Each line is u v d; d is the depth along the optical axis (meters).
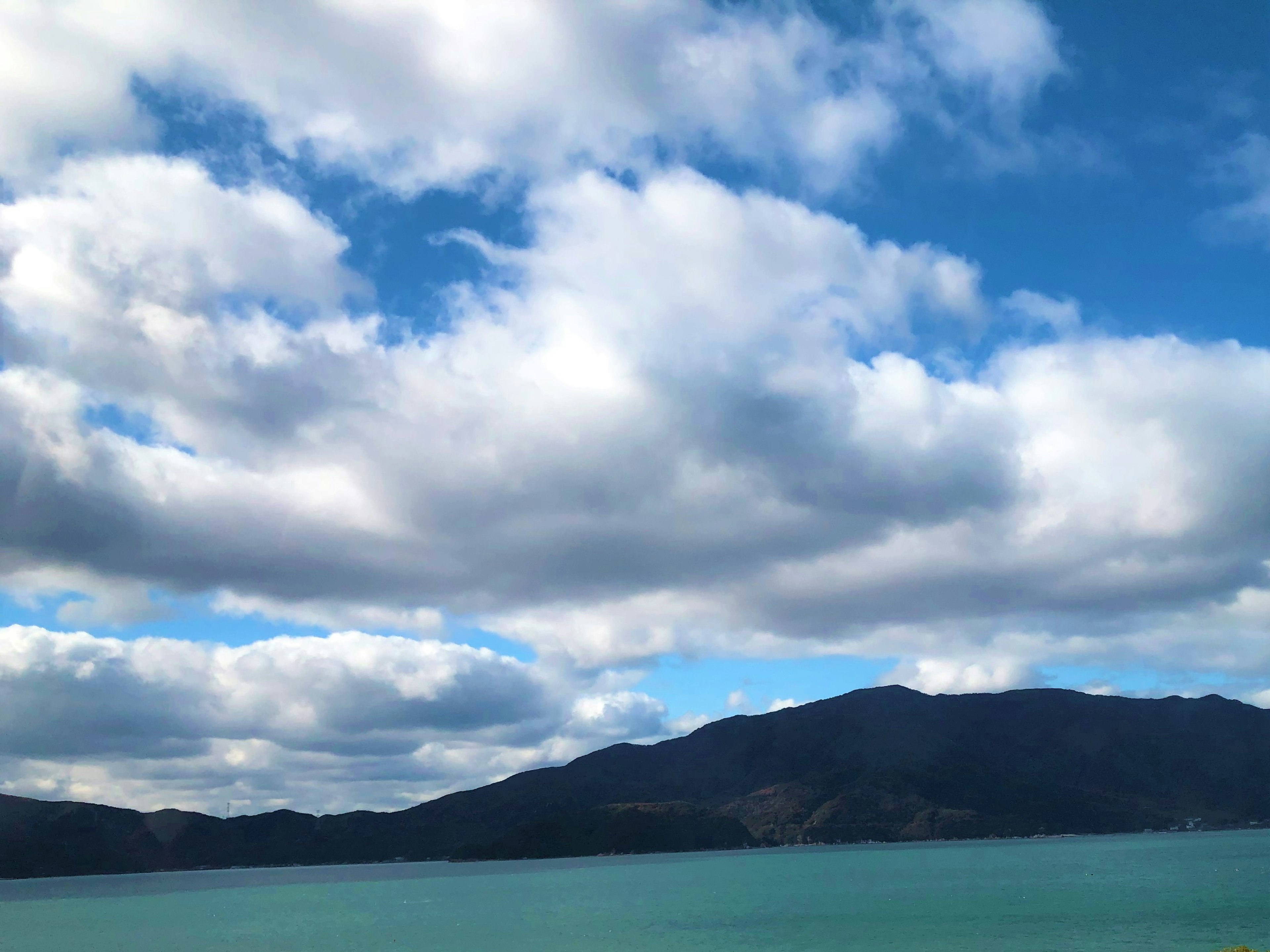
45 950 172.50
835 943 138.88
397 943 165.75
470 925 194.25
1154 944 123.69
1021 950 121.69
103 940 188.38
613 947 145.75
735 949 137.12
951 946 129.12
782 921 174.88
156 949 169.12
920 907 189.50
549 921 195.00
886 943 136.12
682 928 170.00
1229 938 126.38
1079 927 143.75
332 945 166.62
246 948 167.62
